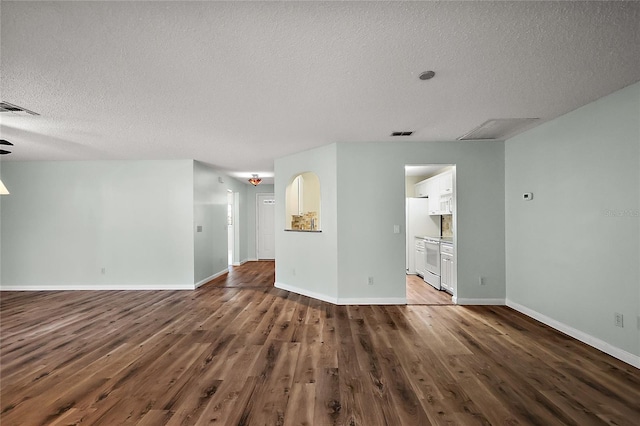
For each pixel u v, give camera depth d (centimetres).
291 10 165
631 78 251
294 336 340
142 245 582
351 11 167
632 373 254
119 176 582
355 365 272
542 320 381
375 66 228
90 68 226
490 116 344
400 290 463
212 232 670
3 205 584
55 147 475
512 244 442
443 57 216
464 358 285
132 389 234
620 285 278
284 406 212
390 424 194
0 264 584
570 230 334
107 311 439
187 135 409
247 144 464
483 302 459
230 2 158
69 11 163
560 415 202
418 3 161
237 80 249
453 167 469
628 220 270
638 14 170
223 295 528
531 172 397
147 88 262
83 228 583
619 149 276
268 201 991
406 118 348
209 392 230
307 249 518
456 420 197
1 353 300
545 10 167
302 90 270
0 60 213
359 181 461
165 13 166
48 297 523
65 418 200
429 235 729
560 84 261
